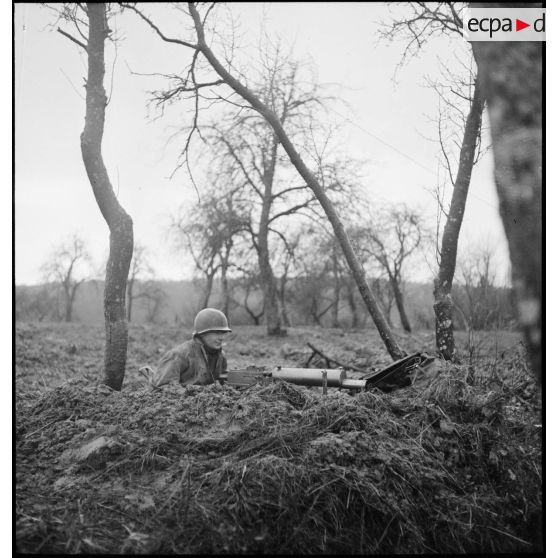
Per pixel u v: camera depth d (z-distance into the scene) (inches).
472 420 239.9
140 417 233.0
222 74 336.8
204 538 174.7
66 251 1882.4
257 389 260.1
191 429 226.8
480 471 221.6
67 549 165.6
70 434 226.8
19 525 172.4
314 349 455.8
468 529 199.0
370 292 345.4
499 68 140.6
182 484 194.2
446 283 325.7
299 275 1459.2
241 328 1165.1
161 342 869.8
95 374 549.3
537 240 134.9
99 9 287.3
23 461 213.2
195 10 328.5
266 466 197.5
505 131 137.6
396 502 196.1
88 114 286.5
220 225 1124.5
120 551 167.8
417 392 259.3
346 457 205.2
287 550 177.8
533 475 220.4
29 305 1955.0
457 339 603.8
